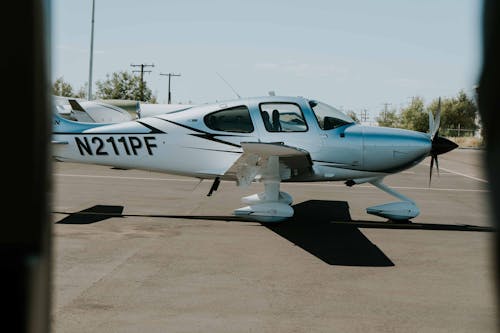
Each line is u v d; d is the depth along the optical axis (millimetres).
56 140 9602
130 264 5977
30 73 771
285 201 9977
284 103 9164
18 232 791
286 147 7477
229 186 14648
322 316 4297
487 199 784
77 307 4367
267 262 6258
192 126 9297
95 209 10266
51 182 794
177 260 6238
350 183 9578
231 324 4043
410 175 20531
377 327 4039
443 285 5375
